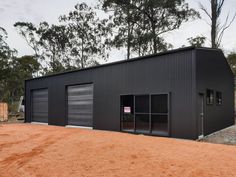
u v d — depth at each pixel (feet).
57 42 133.18
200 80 37.09
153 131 39.55
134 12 105.29
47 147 27.50
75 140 31.86
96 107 50.55
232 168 18.63
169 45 106.63
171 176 17.08
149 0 98.68
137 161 20.72
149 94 40.52
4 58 147.13
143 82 41.65
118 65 46.32
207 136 39.22
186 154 22.94
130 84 43.83
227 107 53.67
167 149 25.21
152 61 40.55
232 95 58.54
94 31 127.95
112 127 46.75
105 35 123.44
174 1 96.53
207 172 17.76
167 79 38.22
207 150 24.77
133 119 43.06
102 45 127.54
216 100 45.93
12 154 24.29
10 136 37.45
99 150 24.98
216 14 81.46
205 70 39.75
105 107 48.52
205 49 40.14
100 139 32.30
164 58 38.91
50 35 131.64
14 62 155.33
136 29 108.37
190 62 35.78
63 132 42.91
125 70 44.93
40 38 134.92
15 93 177.88
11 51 152.05
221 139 35.94
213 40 81.46
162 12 102.99
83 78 54.13
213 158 21.42
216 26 82.17
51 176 17.46
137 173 17.76
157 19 104.27
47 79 65.36
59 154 23.76
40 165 20.11
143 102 41.55
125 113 44.75
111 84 47.52
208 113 40.91
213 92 44.19
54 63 136.36
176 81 37.06
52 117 63.05
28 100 73.26
